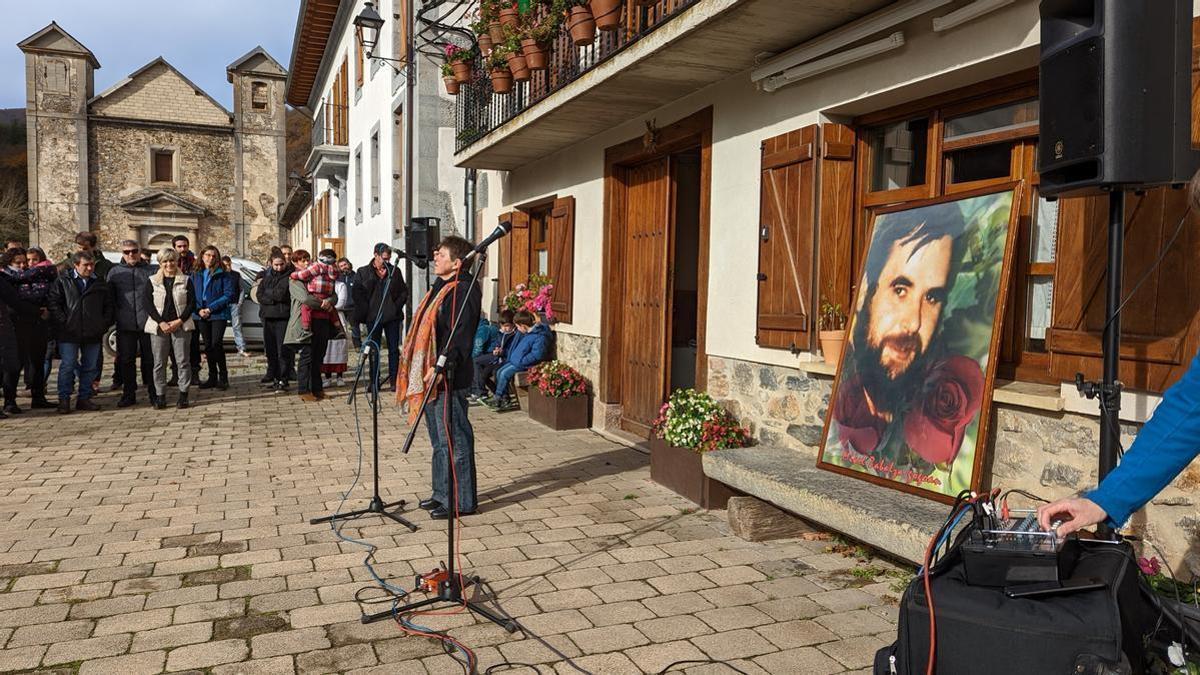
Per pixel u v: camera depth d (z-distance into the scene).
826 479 4.38
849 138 5.16
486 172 12.32
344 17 20.30
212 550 4.47
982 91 4.32
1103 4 2.68
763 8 4.60
